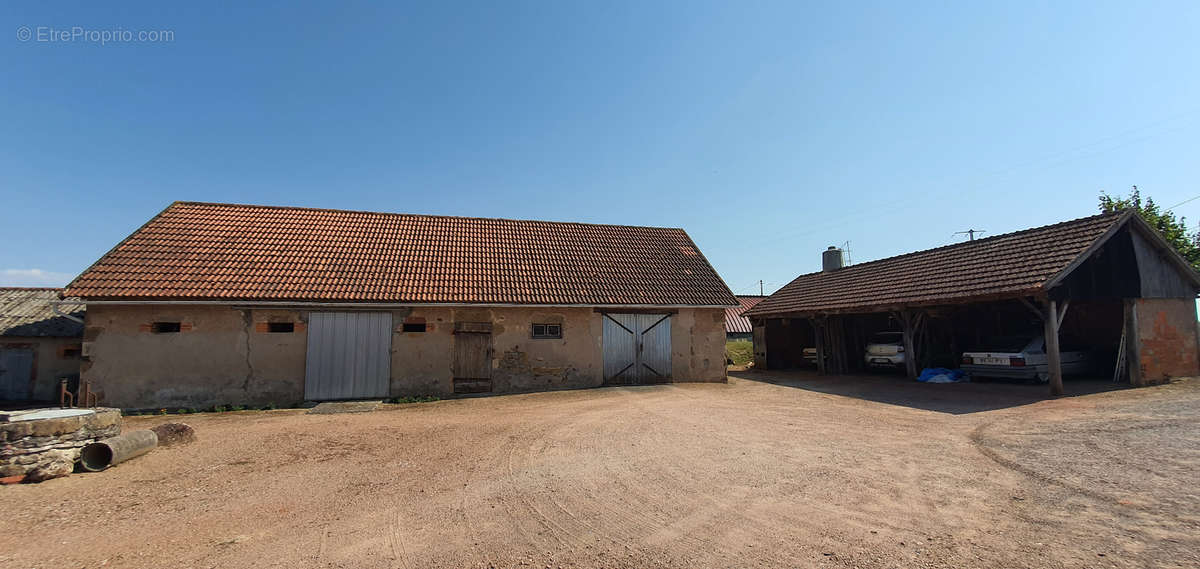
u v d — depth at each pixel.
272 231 16.64
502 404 13.47
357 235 17.41
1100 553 4.19
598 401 13.71
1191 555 4.09
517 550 4.64
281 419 11.65
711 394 14.91
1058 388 12.39
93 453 7.65
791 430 9.62
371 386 14.36
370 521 5.42
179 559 4.58
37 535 5.14
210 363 13.39
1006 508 5.23
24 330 15.34
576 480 6.68
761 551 4.47
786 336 23.62
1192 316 14.98
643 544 4.70
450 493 6.28
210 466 7.62
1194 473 6.09
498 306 15.30
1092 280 13.16
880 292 17.84
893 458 7.36
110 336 12.96
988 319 18.08
